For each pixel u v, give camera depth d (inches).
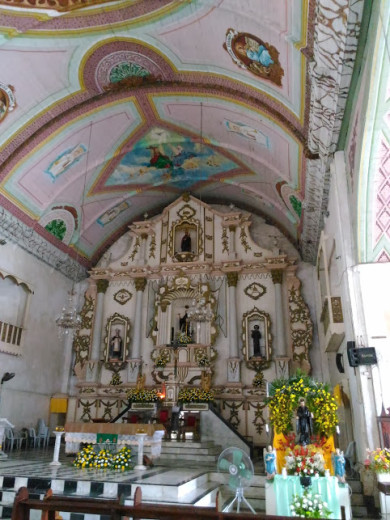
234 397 603.5
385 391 315.3
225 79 427.8
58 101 474.9
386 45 244.1
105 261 732.7
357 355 322.0
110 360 660.1
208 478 376.5
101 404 643.5
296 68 336.8
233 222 700.7
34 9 364.8
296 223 602.5
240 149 536.1
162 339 657.6
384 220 334.6
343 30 266.2
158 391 602.2
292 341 620.4
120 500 170.1
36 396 601.9
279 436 325.4
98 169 594.9
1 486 313.0
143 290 699.4
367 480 316.5
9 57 410.3
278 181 550.6
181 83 461.7
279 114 413.1
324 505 258.4
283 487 274.5
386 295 335.0
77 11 374.9
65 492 299.3
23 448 548.7
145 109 516.7
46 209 585.3
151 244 722.8
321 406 319.3
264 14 314.5
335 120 340.5
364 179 319.6
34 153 507.5
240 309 659.4
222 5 338.3
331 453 303.7
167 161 617.0
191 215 721.0
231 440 521.3
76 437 405.4
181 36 398.0
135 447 447.2
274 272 657.6
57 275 669.9
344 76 300.8
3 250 542.0
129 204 711.1
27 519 171.9
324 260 448.8
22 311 586.2
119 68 452.8
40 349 615.5
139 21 387.5
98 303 700.0
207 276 684.1
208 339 643.5
